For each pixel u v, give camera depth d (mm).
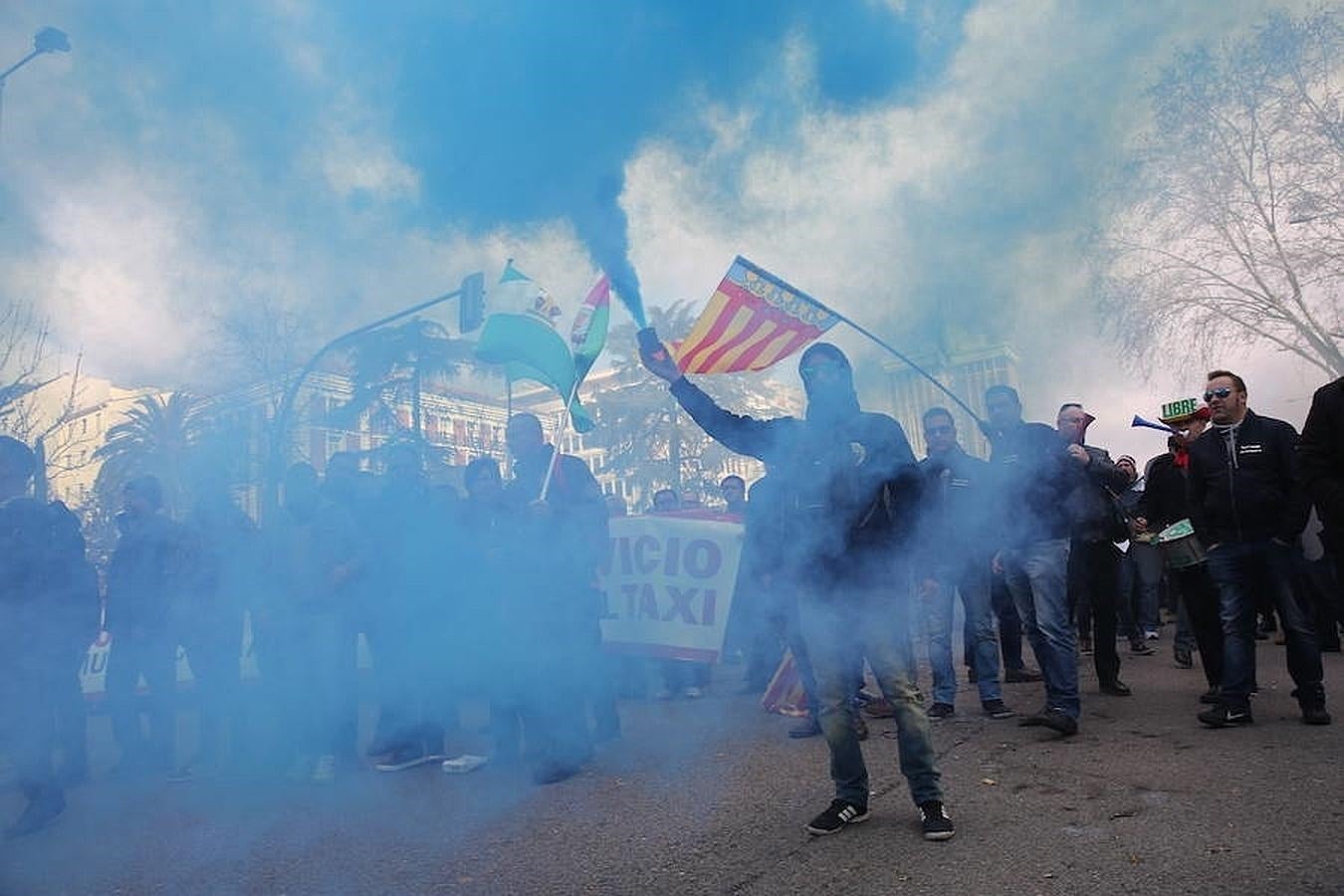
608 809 3150
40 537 3568
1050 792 3064
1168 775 3188
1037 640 4129
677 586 5383
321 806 3455
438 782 3764
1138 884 2244
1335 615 5688
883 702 4641
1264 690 4746
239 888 2617
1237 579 3945
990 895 2236
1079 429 4566
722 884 2416
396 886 2553
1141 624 7211
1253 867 2299
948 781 3307
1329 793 2842
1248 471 3926
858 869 2461
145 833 3234
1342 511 3496
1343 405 3488
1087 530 4715
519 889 2471
